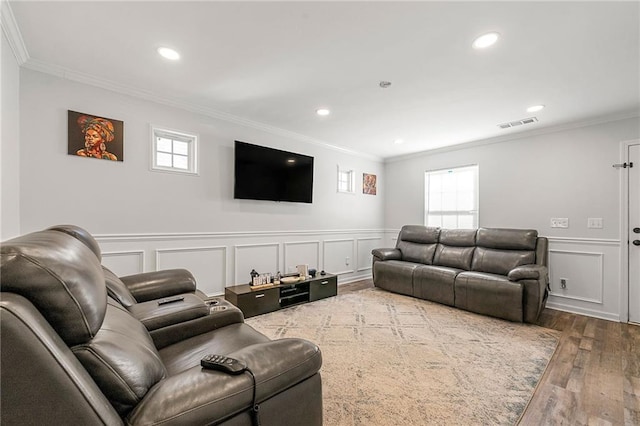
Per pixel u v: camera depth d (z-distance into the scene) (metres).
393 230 5.69
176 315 1.65
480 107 3.17
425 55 2.20
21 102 2.32
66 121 2.53
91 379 0.74
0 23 1.74
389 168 5.76
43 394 0.63
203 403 0.83
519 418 1.62
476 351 2.44
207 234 3.41
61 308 0.74
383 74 2.49
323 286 3.99
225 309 1.88
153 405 0.79
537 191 3.90
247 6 1.70
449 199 4.94
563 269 3.66
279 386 0.99
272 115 3.51
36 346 0.62
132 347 0.94
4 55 1.88
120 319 1.15
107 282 1.67
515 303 3.10
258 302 3.31
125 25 1.89
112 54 2.24
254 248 3.85
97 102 2.68
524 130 3.95
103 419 0.69
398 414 1.65
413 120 3.60
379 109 3.26
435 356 2.35
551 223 3.78
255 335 1.68
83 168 2.62
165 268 3.10
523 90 2.75
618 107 3.12
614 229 3.33
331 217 4.87
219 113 3.44
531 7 1.68
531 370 2.14
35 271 0.71
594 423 1.59
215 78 2.61
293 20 1.83
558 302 3.69
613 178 3.34
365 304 3.75
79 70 2.50
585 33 1.90
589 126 3.51
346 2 1.66
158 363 1.01
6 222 1.96
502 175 4.24
